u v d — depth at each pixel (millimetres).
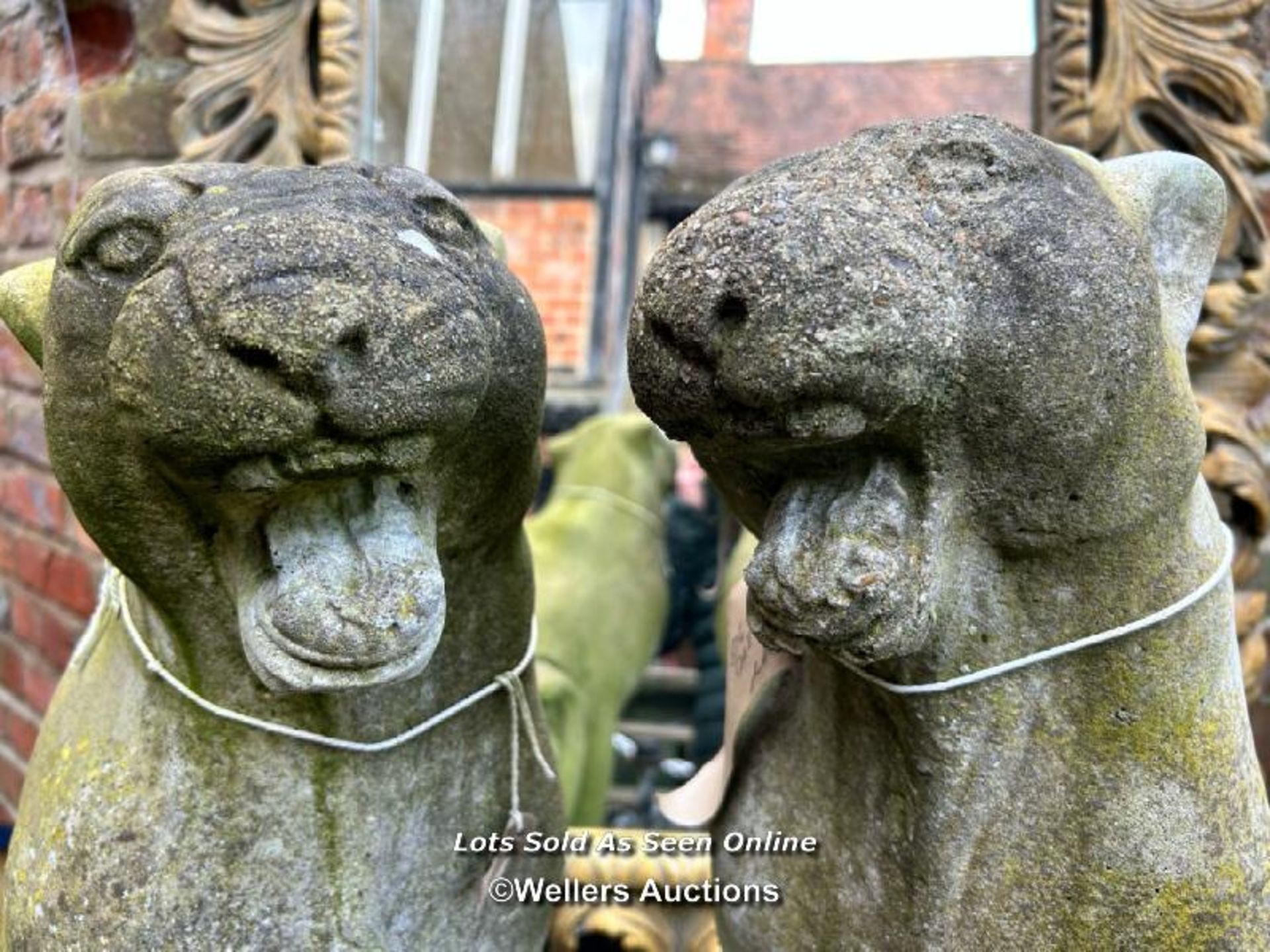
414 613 408
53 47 1049
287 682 408
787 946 515
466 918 538
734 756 553
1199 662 433
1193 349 796
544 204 2002
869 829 479
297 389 357
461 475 458
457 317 376
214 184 417
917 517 400
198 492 412
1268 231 795
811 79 1676
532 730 549
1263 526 802
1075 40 817
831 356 350
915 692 437
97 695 507
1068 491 395
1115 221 392
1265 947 440
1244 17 790
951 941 451
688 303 367
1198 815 431
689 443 430
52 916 471
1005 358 372
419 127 1227
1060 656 429
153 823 469
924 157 391
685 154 2092
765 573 407
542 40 1774
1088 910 434
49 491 1107
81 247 411
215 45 950
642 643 1265
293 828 476
